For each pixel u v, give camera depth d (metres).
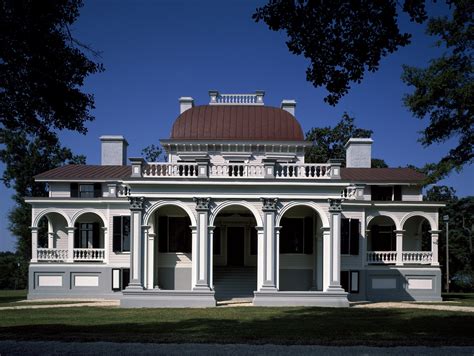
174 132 37.06
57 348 13.59
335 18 12.76
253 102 40.31
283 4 12.60
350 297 34.69
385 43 12.80
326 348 13.92
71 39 12.94
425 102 27.69
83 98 13.69
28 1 11.69
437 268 35.12
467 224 65.75
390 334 16.98
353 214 35.47
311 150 58.97
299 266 33.16
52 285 35.59
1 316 23.00
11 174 59.56
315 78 13.61
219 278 33.84
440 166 27.98
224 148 36.19
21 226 60.12
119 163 43.41
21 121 13.22
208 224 29.19
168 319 21.66
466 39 26.47
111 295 35.25
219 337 15.79
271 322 20.55
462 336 16.58
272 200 29.17
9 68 12.17
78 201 36.03
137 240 29.02
